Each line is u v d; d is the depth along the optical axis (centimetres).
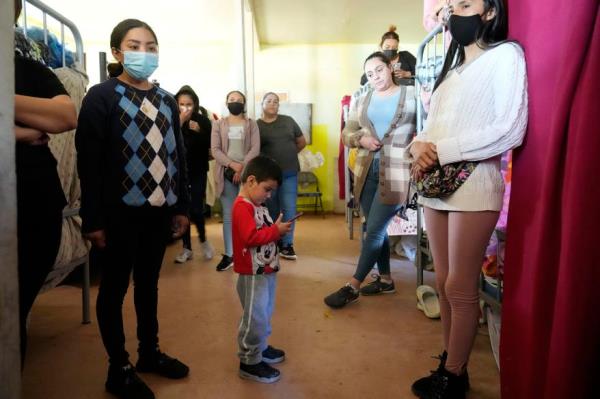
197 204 356
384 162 231
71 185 198
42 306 250
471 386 154
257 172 160
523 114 114
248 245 155
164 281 298
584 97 85
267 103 364
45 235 111
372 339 198
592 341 85
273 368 163
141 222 150
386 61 239
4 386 75
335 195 666
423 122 230
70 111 108
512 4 124
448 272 141
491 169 125
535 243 110
